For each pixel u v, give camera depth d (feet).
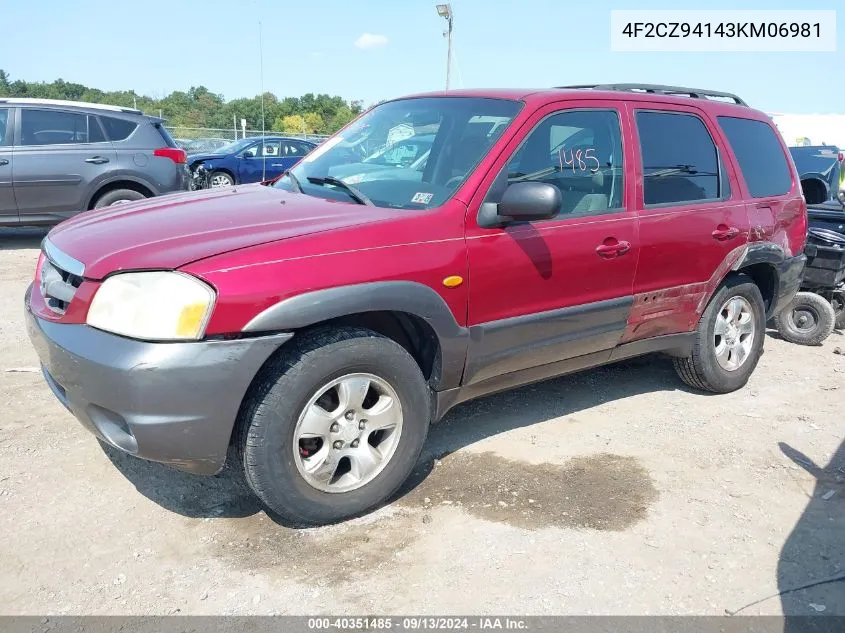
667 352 14.83
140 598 8.67
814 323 20.11
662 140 13.84
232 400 8.98
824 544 10.27
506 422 13.93
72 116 29.63
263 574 9.18
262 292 8.91
